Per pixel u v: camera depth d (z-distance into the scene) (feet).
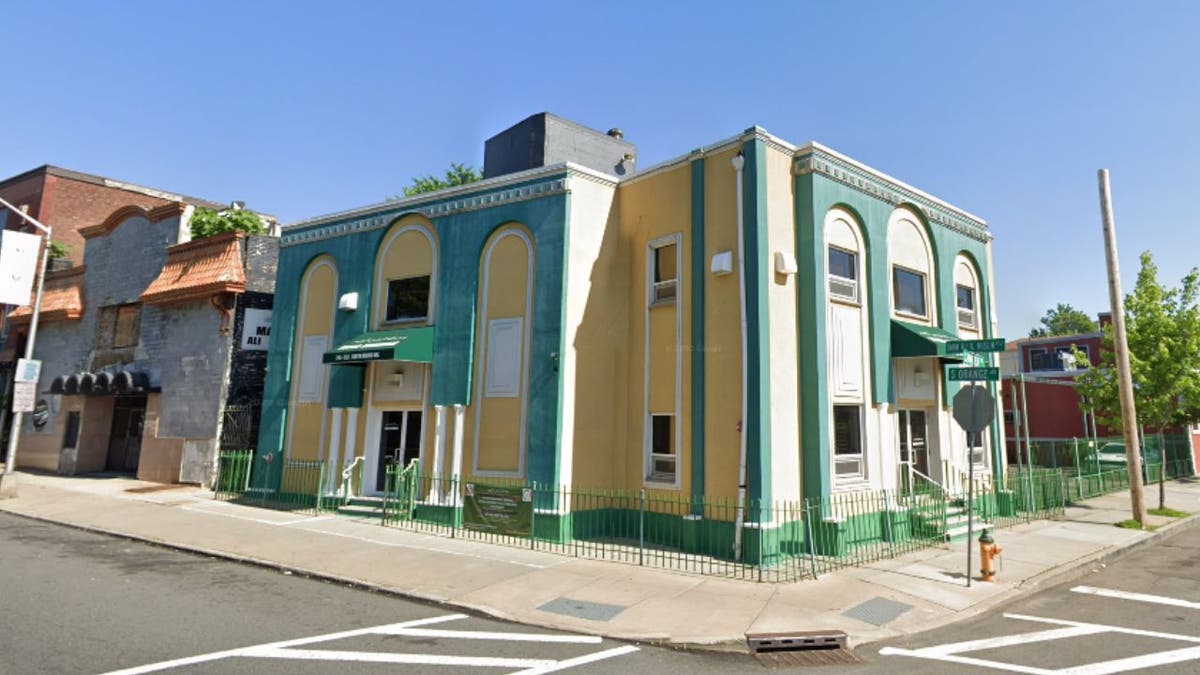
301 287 56.44
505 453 42.55
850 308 41.75
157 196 105.29
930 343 42.04
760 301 36.96
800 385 38.63
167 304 68.59
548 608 26.58
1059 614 27.43
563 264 42.09
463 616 26.03
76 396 76.07
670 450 40.55
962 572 33.14
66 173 95.81
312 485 51.21
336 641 22.36
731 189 39.22
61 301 80.23
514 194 44.98
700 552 36.91
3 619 23.45
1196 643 23.58
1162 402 54.65
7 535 41.11
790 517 36.68
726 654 22.59
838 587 30.01
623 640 23.52
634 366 42.98
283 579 31.30
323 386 53.26
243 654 20.70
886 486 41.11
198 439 62.34
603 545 38.19
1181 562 37.47
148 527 42.86
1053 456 69.77
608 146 61.67
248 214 77.61
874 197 44.75
